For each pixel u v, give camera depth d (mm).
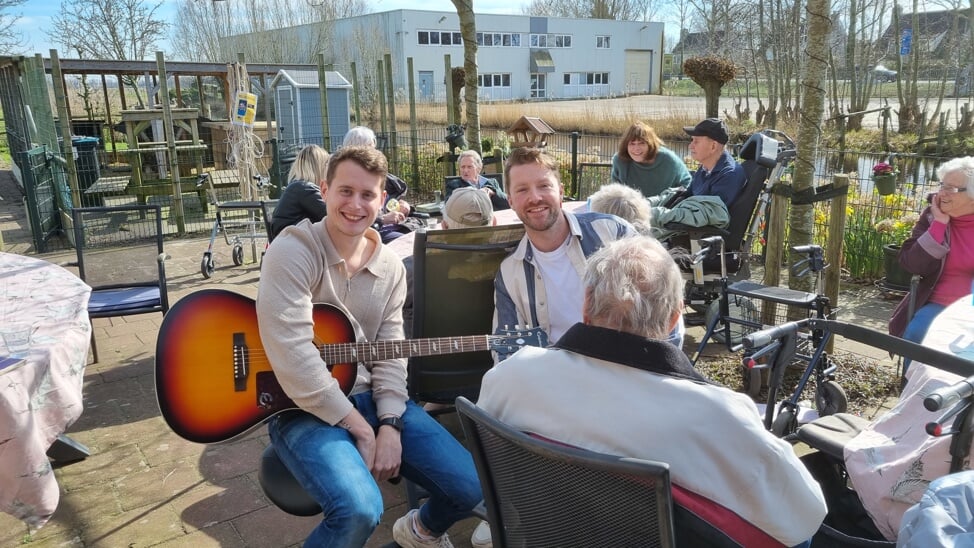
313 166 4281
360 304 2314
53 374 2217
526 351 1570
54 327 2443
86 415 3623
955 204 3164
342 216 2172
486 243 2625
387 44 38531
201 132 14109
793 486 1371
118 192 10328
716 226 4223
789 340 2643
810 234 4105
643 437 1363
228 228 8539
